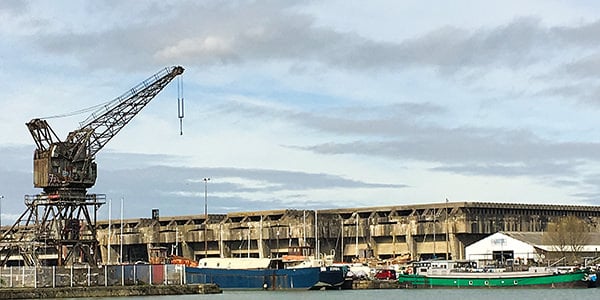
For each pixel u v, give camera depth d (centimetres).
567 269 19050
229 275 18300
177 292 15988
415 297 16438
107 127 16762
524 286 18825
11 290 14050
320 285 18450
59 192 16438
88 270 15162
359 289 19738
